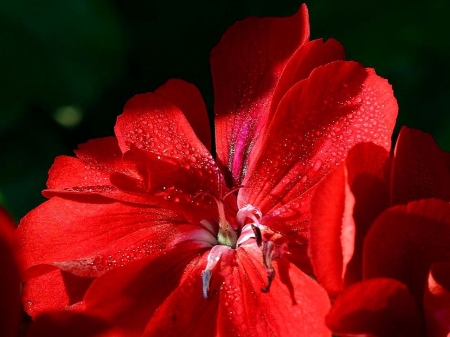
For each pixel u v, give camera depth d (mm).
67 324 177
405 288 171
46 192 188
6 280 172
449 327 173
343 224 170
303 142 189
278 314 179
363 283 169
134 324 182
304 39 198
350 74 187
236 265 189
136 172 191
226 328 181
